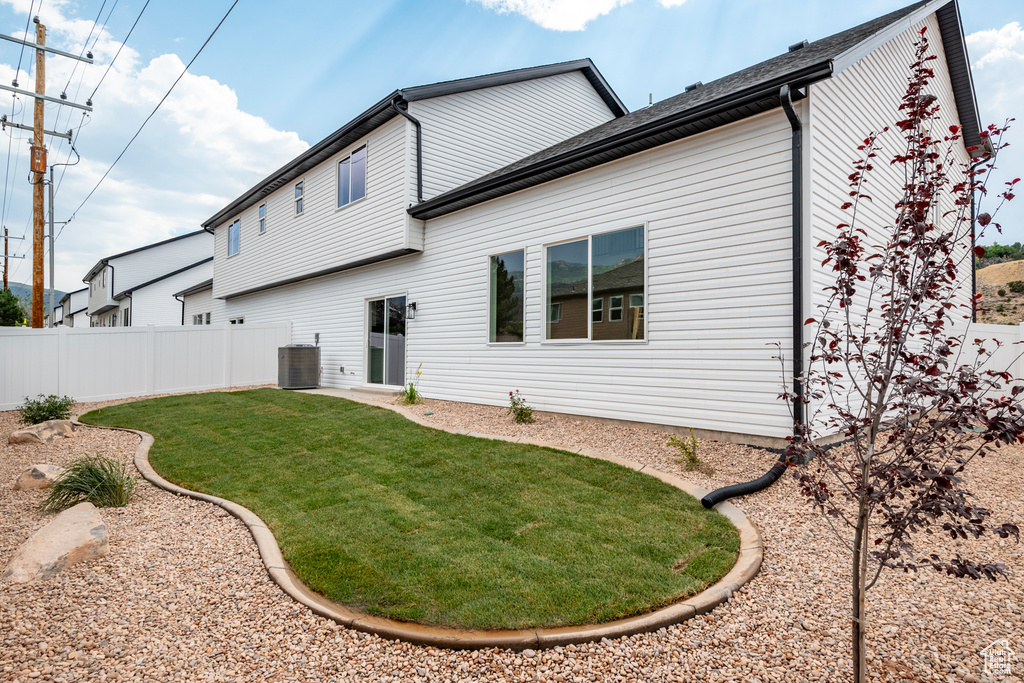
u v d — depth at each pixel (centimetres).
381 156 1102
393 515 457
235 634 293
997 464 578
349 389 1262
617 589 315
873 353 230
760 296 590
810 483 249
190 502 523
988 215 232
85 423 910
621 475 513
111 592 345
